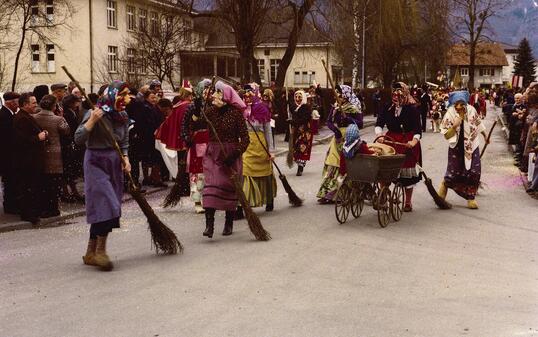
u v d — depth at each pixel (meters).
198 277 6.54
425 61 45.28
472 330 5.03
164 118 13.56
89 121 6.75
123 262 7.21
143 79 36.47
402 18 32.69
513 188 12.84
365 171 8.93
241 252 7.61
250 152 9.95
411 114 9.92
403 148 10.04
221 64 47.22
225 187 8.36
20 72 42.41
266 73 59.47
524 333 4.96
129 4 45.16
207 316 5.36
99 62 42.09
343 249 7.77
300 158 15.02
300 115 15.02
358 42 40.88
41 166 9.57
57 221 9.86
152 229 7.44
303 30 31.03
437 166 16.36
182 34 34.09
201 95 8.74
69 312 5.49
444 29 41.91
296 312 5.45
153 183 13.45
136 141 13.13
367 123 36.91
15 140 9.43
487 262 7.21
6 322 5.25
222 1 27.27
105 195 6.89
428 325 5.14
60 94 12.00
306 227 9.09
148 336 4.91
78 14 41.62
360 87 44.09
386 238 8.41
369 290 6.09
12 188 10.20
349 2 30.16
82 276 6.63
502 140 24.81
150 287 6.21
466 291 6.08
